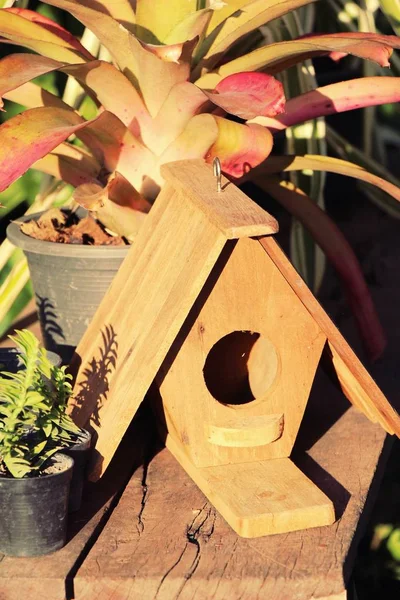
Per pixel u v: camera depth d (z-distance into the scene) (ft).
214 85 3.46
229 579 2.79
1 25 3.46
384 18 6.23
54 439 2.94
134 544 2.91
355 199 6.23
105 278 3.48
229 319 3.03
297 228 4.35
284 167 3.68
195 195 3.01
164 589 2.80
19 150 3.15
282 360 3.08
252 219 2.85
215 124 3.29
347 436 3.33
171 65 3.27
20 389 2.89
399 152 7.11
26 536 2.84
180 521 2.98
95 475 3.01
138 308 3.11
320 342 3.09
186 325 3.01
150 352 2.94
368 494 3.09
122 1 3.48
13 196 5.01
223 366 3.43
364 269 5.14
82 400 3.15
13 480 2.80
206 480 3.04
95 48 4.42
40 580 2.80
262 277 3.02
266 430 3.06
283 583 2.78
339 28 5.19
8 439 2.83
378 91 3.64
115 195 3.47
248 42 4.18
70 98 4.54
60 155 3.68
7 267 4.61
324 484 3.11
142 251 3.26
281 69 3.76
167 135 3.46
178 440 3.20
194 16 3.28
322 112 3.65
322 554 2.85
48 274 3.53
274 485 3.02
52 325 3.61
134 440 3.33
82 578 2.80
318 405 3.50
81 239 3.60
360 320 3.87
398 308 4.56
